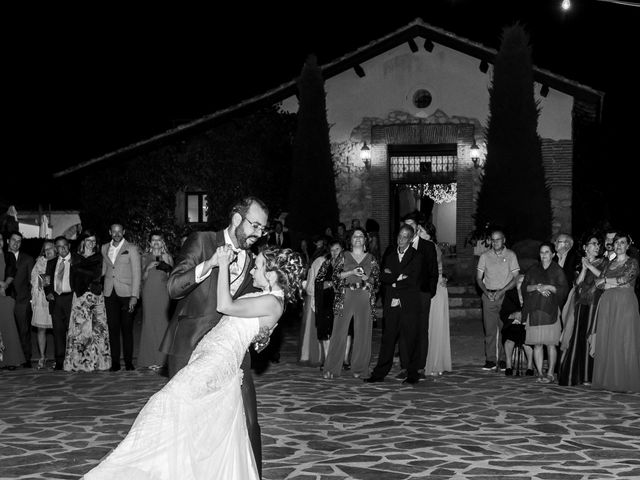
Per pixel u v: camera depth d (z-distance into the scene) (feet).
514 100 65.51
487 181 66.08
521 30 65.98
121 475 17.29
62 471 24.48
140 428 17.66
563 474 24.11
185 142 75.66
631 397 36.60
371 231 69.87
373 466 24.95
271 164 75.66
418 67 74.59
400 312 39.96
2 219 77.92
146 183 75.92
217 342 18.66
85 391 37.88
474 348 51.72
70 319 44.19
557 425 30.66
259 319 19.12
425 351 40.88
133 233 75.87
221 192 75.41
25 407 34.09
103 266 44.60
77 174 76.33
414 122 74.74
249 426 19.90
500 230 44.42
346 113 75.77
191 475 17.60
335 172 75.82
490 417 32.09
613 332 38.22
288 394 37.06
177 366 20.92
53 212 96.07
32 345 54.49
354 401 35.40
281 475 23.93
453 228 82.84
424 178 76.23
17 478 23.72
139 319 63.72
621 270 38.68
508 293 43.04
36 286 45.70
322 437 28.76
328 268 43.14
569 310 40.47
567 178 72.84
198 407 17.87
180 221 75.87
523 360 45.27
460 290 69.36
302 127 70.03
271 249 19.85
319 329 42.93
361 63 75.36
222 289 18.85
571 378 39.58
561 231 72.64
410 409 33.65
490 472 24.31
